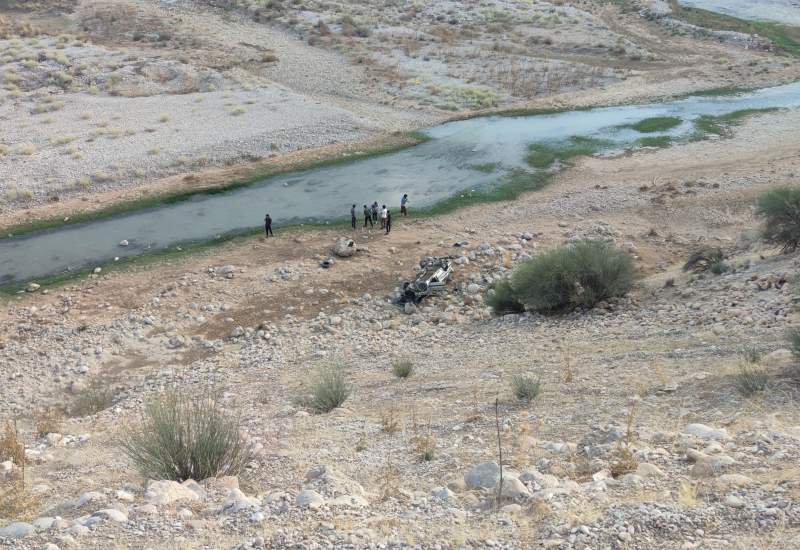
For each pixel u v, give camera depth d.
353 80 61.97
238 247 35.06
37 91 56.53
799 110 52.94
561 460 9.15
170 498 8.36
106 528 7.35
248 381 21.78
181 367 25.28
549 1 90.88
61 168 43.62
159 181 43.22
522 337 21.59
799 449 8.15
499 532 6.69
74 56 63.56
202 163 45.38
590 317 22.72
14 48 65.06
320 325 27.89
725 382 12.17
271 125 50.69
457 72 64.44
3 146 46.03
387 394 16.64
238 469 10.21
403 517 7.31
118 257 34.53
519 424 11.85
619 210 38.00
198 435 10.18
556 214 38.03
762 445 8.40
